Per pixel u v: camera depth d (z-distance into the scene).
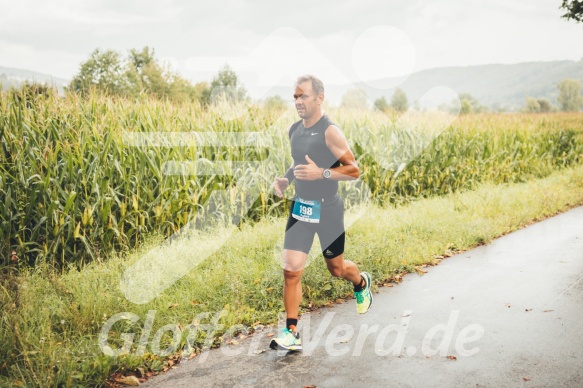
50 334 3.58
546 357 3.41
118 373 3.38
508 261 5.95
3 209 5.43
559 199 9.65
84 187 6.00
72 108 6.93
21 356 3.44
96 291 4.41
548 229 7.66
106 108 7.25
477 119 13.94
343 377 3.24
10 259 5.28
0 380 3.16
